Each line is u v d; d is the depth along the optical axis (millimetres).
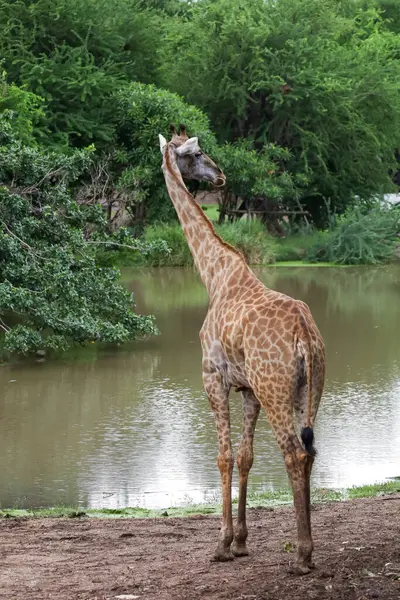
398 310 32938
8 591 8039
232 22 52000
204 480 14164
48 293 24328
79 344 26281
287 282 41062
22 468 14914
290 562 8414
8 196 24375
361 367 23062
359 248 49281
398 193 67375
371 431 17094
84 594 7891
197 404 19406
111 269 25547
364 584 7668
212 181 10438
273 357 8000
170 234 46625
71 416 18438
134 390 20734
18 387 21078
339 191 55125
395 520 10250
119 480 14203
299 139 53781
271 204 53375
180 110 47031
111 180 45312
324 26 55500
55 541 10031
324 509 11266
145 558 9078
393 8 76938
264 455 15820
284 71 51219
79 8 48656
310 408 7785
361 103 55188
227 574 8242
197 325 29359
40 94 45156
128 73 52281
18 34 47875
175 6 73438
